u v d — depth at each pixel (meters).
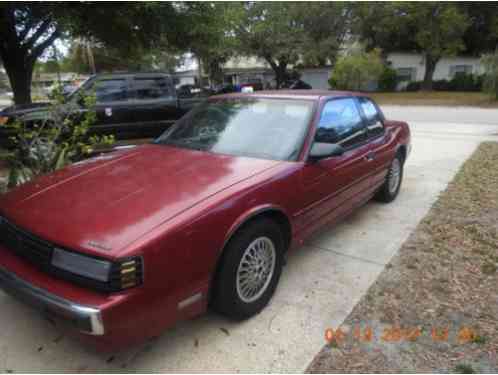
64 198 2.38
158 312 2.01
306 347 2.36
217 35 9.83
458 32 25.47
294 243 2.98
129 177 2.64
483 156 7.49
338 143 3.47
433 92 29.55
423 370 2.17
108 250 1.88
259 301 2.67
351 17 29.19
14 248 2.26
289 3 27.52
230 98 3.74
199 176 2.61
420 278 3.12
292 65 33.28
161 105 8.07
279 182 2.67
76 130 4.78
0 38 9.45
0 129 6.29
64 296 1.89
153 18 8.52
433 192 5.40
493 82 19.73
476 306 2.74
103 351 1.93
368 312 2.69
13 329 2.53
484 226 4.10
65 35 9.59
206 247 2.19
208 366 2.22
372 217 4.48
